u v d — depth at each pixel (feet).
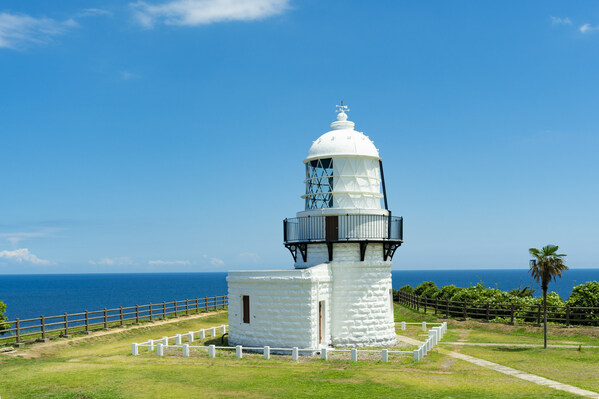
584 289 113.91
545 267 88.48
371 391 58.70
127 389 60.34
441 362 76.69
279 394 58.08
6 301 465.47
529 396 55.57
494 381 63.72
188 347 83.25
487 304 121.70
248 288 91.61
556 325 108.99
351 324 92.22
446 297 146.82
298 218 98.53
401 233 99.04
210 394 58.29
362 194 96.99
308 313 84.94
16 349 89.10
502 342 97.96
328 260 93.91
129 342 104.63
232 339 94.58
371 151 98.94
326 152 97.55
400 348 91.76
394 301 191.31
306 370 70.28
